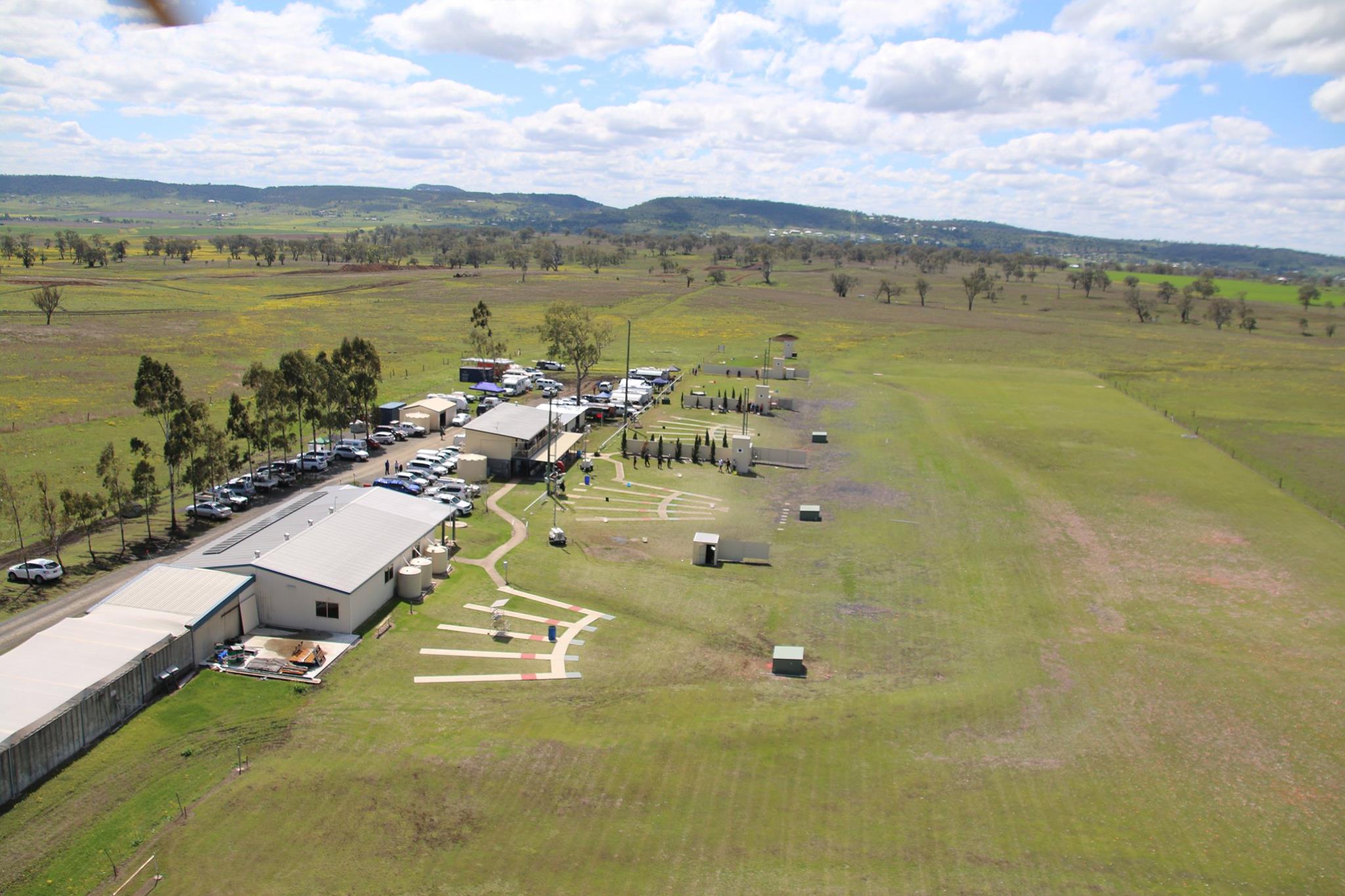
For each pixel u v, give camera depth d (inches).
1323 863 1428.4
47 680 1641.2
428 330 7421.3
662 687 1953.7
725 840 1439.5
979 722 1841.8
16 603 2137.1
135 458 3481.8
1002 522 3169.3
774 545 2910.9
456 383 5378.9
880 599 2498.8
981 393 5575.8
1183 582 2642.7
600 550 2797.7
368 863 1359.5
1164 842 1472.7
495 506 3186.5
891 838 1457.9
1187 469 3858.3
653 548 2842.0
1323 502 3444.9
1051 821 1519.4
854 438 4404.5
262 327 7180.1
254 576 2114.9
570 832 1444.4
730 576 2635.3
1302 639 2268.7
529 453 3654.0
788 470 3831.2
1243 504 3383.4
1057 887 1352.1
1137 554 2866.6
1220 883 1374.3
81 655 1739.7
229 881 1307.8
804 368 6476.4
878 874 1370.6
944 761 1690.5
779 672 2049.7
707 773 1621.6
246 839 1398.9
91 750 1598.2
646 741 1716.3
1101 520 3196.4
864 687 1988.2
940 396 5457.7
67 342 6008.9
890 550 2886.3
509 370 5625.0
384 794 1519.4
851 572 2701.8
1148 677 2064.5
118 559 2464.3
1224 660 2148.1
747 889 1330.0
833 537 3004.4
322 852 1376.7
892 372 6412.4
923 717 1849.2
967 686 2001.7
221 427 3998.5
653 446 4015.8
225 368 5457.7
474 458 3437.5
